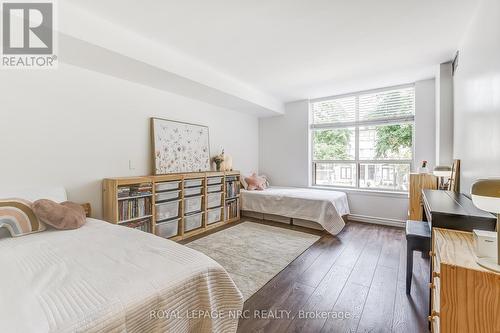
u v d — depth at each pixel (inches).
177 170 141.3
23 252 56.7
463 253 43.6
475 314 37.1
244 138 200.5
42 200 77.7
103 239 65.1
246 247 117.2
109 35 85.2
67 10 74.6
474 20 81.0
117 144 116.1
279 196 159.5
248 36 95.3
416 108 149.2
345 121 179.5
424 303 72.4
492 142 64.3
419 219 125.3
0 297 36.2
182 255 53.3
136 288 39.8
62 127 97.3
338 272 92.1
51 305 34.5
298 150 197.5
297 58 116.1
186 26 88.2
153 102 131.0
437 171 110.6
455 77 110.8
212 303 49.4
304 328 61.8
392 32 92.1
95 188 107.9
